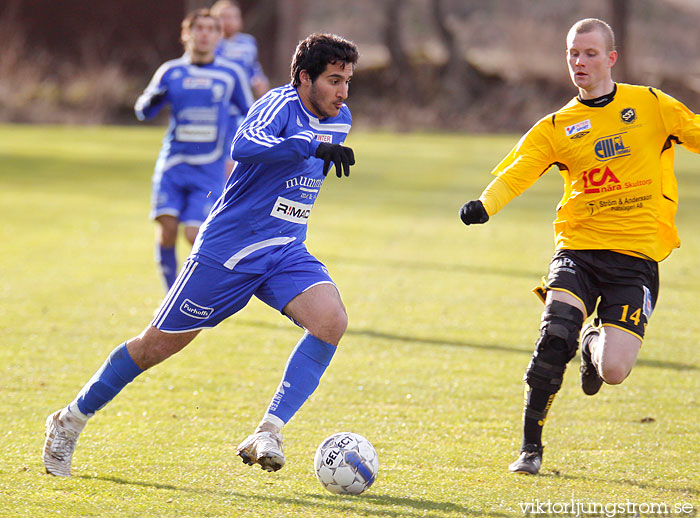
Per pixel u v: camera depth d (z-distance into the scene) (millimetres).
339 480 13539
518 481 14633
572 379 21641
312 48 13883
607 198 15531
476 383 20953
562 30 151500
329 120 14508
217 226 14297
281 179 14094
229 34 39594
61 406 18391
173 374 21141
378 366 22359
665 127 15508
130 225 46938
